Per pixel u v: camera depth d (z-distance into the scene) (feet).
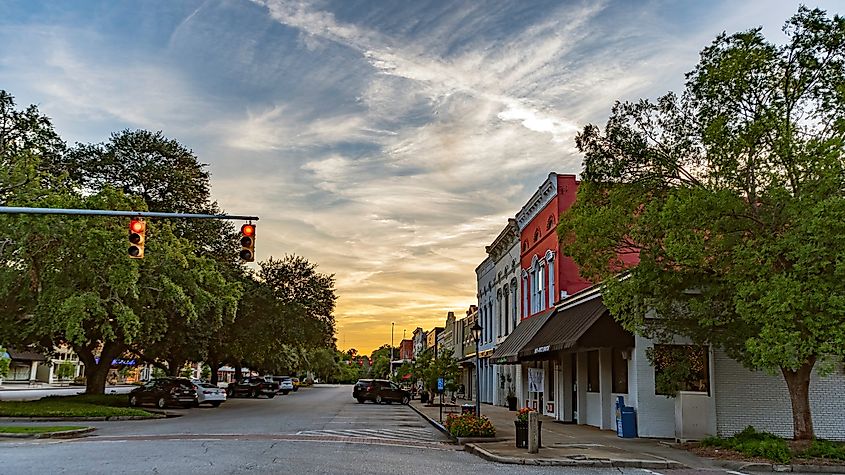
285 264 187.42
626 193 62.03
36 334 106.73
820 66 55.16
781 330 48.83
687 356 69.72
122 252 93.97
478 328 83.87
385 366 386.93
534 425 57.41
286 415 104.47
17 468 43.04
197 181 152.35
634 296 59.93
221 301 120.47
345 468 45.78
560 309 95.30
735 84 56.18
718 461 52.26
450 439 72.23
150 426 81.25
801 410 56.80
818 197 50.57
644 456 54.49
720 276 56.90
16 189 90.74
